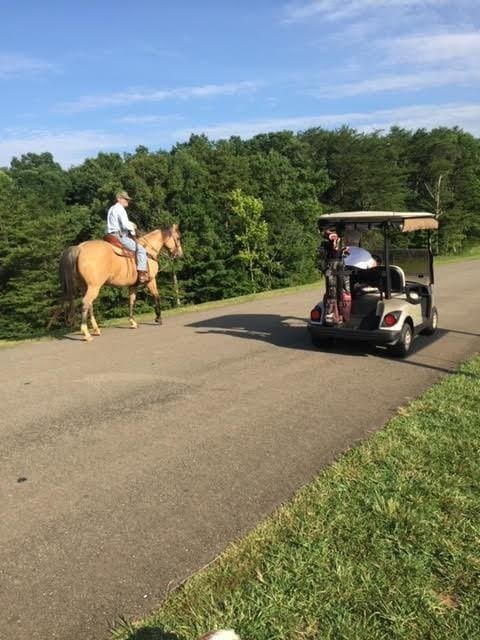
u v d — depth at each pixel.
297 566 3.41
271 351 9.73
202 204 40.62
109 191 39.25
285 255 42.06
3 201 32.00
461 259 36.94
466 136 76.31
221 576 3.35
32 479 4.80
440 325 12.13
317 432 5.78
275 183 45.41
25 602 3.22
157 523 4.05
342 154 55.28
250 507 4.25
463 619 2.96
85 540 3.85
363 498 4.21
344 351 9.69
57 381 7.87
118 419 6.26
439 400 6.55
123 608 3.16
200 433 5.80
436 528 3.79
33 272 28.58
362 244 10.40
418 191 62.94
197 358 9.22
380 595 3.15
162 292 36.94
